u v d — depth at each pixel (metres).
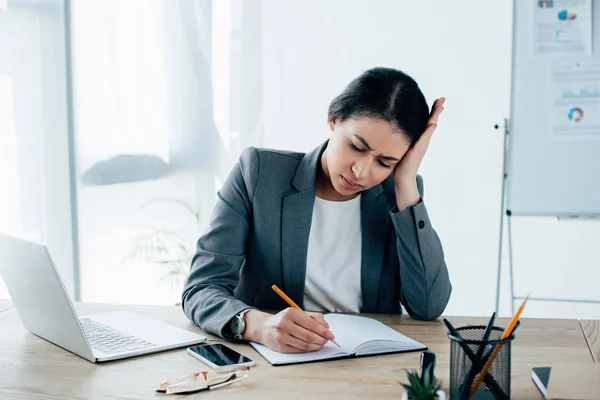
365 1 2.82
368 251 1.42
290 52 2.87
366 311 1.45
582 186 2.54
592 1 2.49
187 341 1.13
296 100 2.88
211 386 0.93
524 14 2.55
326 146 1.43
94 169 2.95
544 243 2.79
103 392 0.92
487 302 2.85
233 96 2.91
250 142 2.92
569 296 2.80
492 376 0.83
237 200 1.41
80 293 3.00
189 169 2.95
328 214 1.43
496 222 2.81
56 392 0.93
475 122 2.80
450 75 2.80
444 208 2.85
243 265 1.48
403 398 0.79
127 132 2.94
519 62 2.57
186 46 2.90
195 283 1.32
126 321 1.27
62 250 2.96
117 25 2.90
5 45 2.85
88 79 2.91
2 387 0.95
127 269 2.99
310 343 1.06
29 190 2.92
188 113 2.93
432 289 1.32
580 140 2.53
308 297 1.45
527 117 2.57
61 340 1.11
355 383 0.95
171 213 2.96
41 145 2.91
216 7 2.88
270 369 1.00
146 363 1.04
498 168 2.79
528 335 1.20
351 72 2.85
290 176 1.43
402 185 1.32
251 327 1.12
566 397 0.80
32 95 2.89
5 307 1.42
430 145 2.84
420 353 1.09
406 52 2.82
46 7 2.87
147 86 2.92
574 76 2.52
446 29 2.78
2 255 1.15
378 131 1.20
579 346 1.13
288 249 1.40
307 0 2.84
